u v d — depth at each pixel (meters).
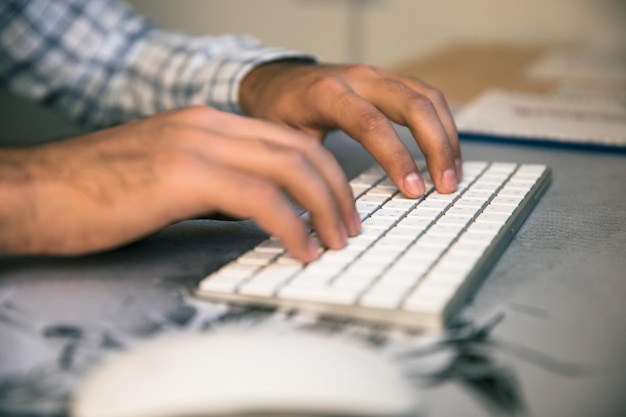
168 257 0.53
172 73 1.06
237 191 0.48
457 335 0.40
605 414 0.33
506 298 0.46
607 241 0.56
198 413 0.30
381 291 0.43
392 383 0.33
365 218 0.57
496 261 0.52
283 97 0.80
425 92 0.74
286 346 0.34
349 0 1.96
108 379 0.33
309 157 0.52
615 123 0.96
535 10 1.78
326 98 0.73
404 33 1.93
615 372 0.36
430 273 0.46
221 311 0.44
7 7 1.16
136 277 0.49
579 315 0.43
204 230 0.58
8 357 0.38
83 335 0.41
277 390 0.31
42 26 1.17
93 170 0.51
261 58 0.94
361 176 0.71
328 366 0.33
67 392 0.35
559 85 1.23
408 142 0.91
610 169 0.79
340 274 0.46
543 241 0.56
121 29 1.17
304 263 0.48
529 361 0.38
